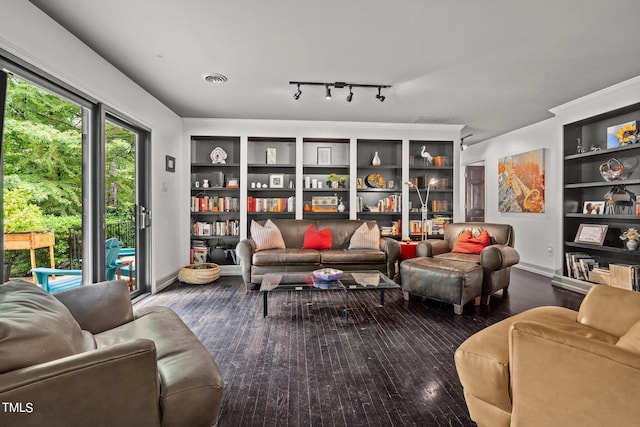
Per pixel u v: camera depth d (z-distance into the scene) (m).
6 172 2.12
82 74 2.59
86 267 2.81
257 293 3.88
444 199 5.59
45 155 2.41
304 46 2.71
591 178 4.19
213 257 5.00
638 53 2.81
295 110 4.50
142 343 1.10
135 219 3.72
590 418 0.91
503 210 5.78
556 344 0.98
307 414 1.62
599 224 4.05
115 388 1.03
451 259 3.65
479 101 4.07
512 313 3.17
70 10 2.21
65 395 0.96
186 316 3.05
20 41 2.00
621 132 3.70
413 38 2.57
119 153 3.39
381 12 2.23
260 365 2.12
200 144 5.27
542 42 2.62
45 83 2.29
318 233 4.54
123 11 2.22
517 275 4.93
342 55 2.87
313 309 3.27
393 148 5.58
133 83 3.40
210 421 1.22
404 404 1.71
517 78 3.35
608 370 0.88
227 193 5.34
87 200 2.81
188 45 2.70
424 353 2.30
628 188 3.75
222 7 2.18
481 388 1.29
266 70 3.18
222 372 2.03
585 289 3.88
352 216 5.16
